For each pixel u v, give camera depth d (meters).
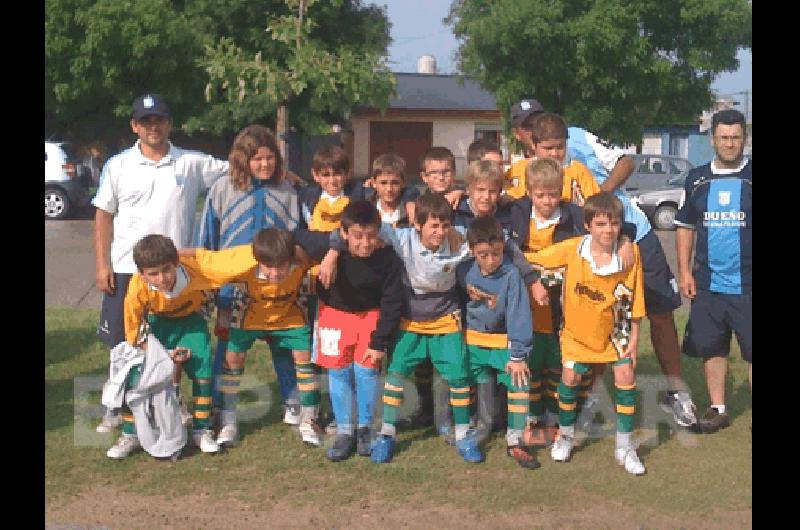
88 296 10.71
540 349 5.44
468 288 5.07
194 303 5.18
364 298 5.09
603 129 24.02
